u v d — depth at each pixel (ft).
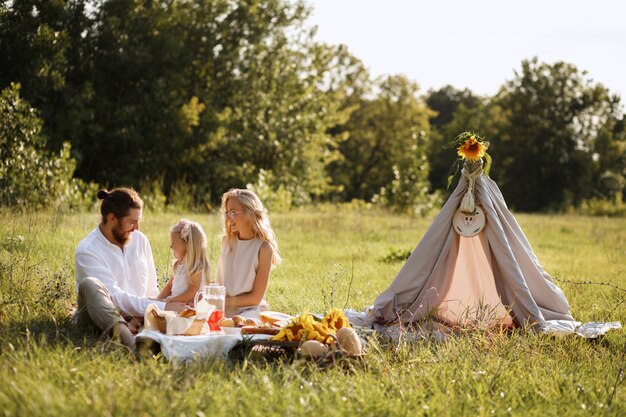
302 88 117.80
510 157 216.54
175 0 106.83
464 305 25.54
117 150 96.73
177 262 22.27
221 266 22.79
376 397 15.07
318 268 36.91
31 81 82.69
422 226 69.26
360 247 48.11
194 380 15.57
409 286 25.00
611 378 17.88
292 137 111.45
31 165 57.88
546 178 210.59
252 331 19.53
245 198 22.41
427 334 21.52
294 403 14.46
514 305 24.12
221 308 20.27
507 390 16.35
